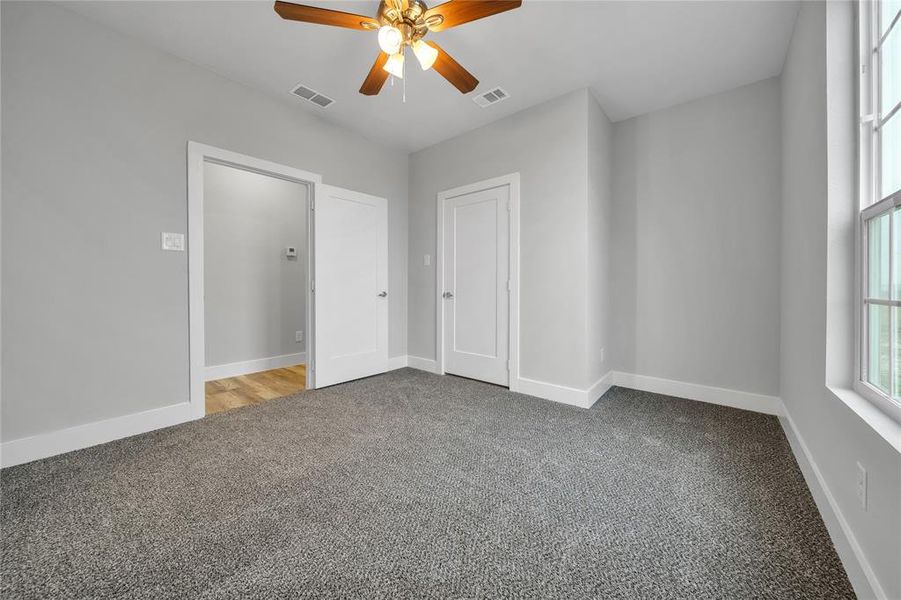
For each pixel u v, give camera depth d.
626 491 1.65
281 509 1.51
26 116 1.92
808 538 1.33
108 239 2.19
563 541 1.32
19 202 1.90
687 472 1.81
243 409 2.77
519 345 3.20
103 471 1.82
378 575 1.16
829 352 1.49
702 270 2.96
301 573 1.17
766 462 1.92
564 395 2.91
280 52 2.42
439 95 2.94
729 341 2.85
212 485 1.70
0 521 1.42
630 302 3.31
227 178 3.97
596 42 2.30
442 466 1.88
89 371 2.12
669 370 3.12
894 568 0.93
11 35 1.87
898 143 1.22
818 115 1.66
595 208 2.97
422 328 4.08
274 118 2.98
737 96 2.80
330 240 3.42
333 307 3.46
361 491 1.65
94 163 2.13
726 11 2.03
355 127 3.52
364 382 3.53
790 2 1.95
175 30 2.21
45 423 1.98
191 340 2.53
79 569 1.18
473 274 3.59
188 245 2.51
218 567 1.19
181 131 2.48
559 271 2.95
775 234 2.66
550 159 2.99
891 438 0.99
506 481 1.73
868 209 1.31
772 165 2.66
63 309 2.04
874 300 1.29
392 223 4.04
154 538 1.33
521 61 2.49
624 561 1.22
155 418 2.37
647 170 3.21
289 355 4.52
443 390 3.25
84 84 2.10
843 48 1.49
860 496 1.14
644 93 2.89
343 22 1.83
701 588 1.11
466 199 3.63
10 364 1.88
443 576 1.16
